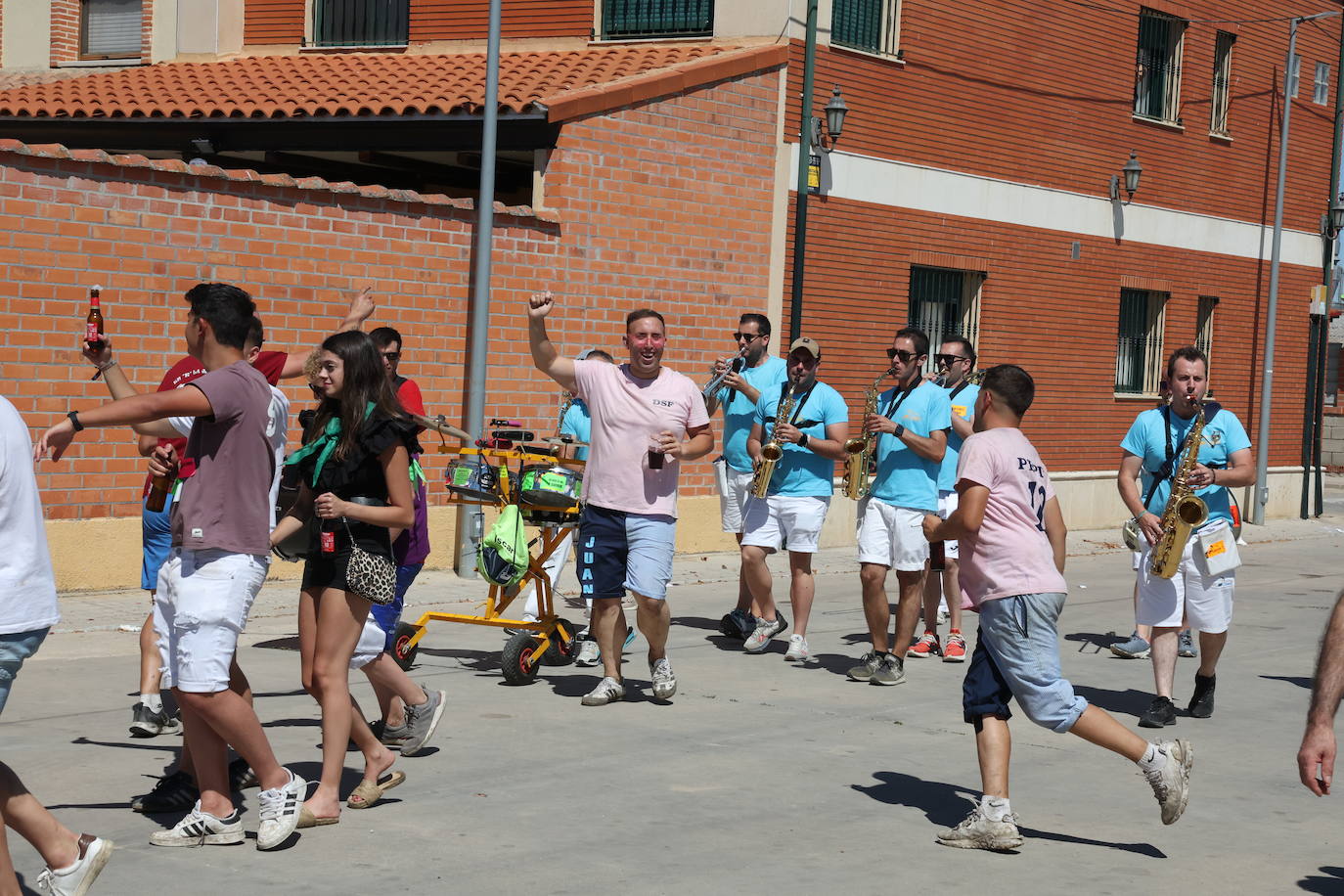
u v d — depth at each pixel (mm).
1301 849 6270
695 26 16844
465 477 9164
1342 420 32344
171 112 15250
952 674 10008
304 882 5359
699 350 15602
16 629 4641
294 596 11883
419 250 13086
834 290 17016
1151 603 8672
